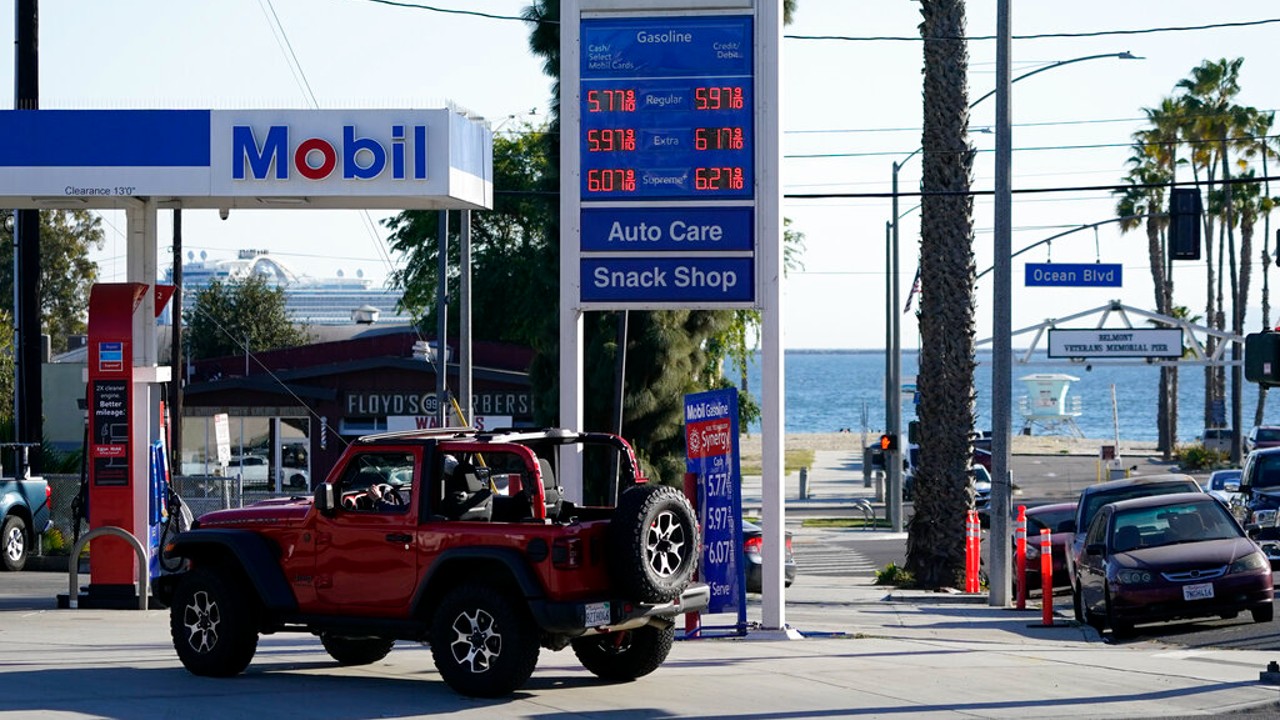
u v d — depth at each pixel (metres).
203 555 27.12
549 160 70.88
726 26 34.12
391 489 26.12
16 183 36.91
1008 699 25.00
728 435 33.72
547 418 69.50
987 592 54.38
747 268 34.09
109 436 39.66
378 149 37.12
